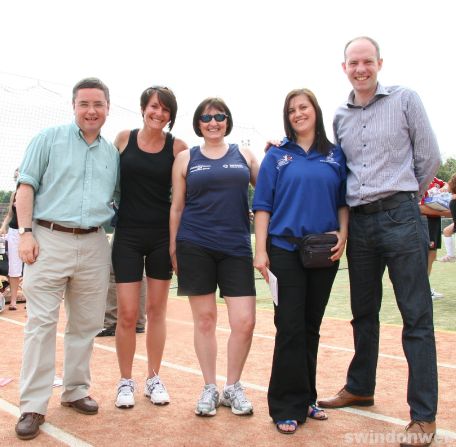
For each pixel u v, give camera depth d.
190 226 3.73
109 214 3.71
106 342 6.07
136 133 3.90
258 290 11.02
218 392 3.85
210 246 3.70
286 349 3.46
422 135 3.33
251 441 3.24
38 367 3.43
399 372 4.70
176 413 3.75
